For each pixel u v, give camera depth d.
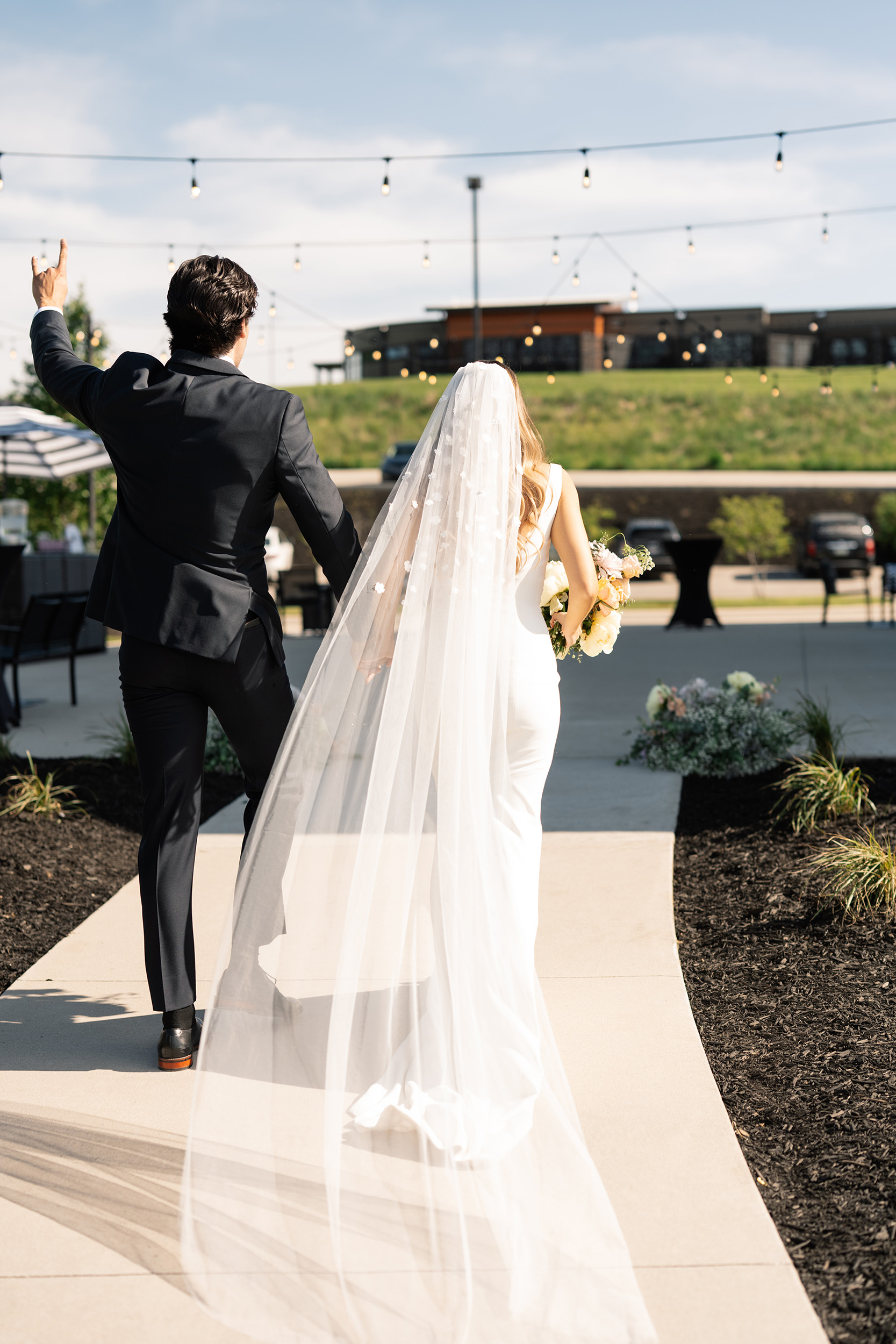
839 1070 2.83
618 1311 1.93
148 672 2.83
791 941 3.73
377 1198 2.20
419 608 2.49
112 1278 2.06
